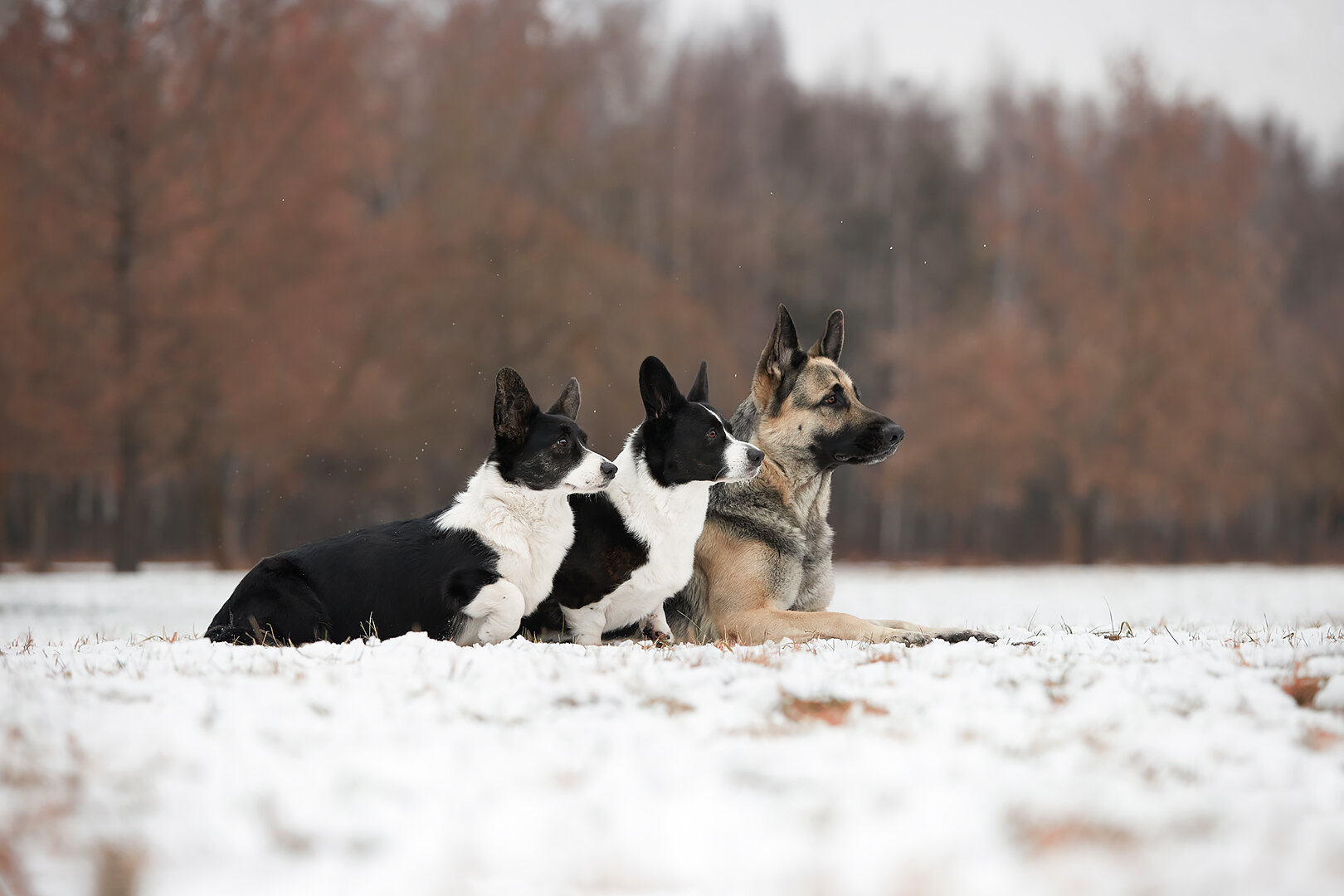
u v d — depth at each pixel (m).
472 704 4.14
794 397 7.81
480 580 6.44
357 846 2.79
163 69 27.05
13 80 25.78
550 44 36.53
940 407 40.69
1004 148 49.62
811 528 7.99
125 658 5.46
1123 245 40.56
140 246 26.14
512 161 35.94
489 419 32.66
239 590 6.53
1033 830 2.83
